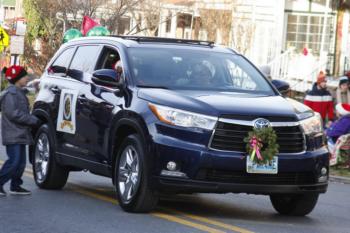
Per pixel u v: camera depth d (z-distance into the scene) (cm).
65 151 1522
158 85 1355
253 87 1412
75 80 1525
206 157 1219
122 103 1345
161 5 4322
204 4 4084
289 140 1266
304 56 3622
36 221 1242
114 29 4097
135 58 1402
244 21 3956
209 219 1295
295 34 4006
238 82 1414
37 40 4703
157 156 1241
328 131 2262
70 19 4300
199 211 1388
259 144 1230
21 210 1338
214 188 1227
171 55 1427
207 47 1490
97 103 1418
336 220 1382
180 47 1458
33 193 1537
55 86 1583
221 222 1272
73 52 1583
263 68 2655
